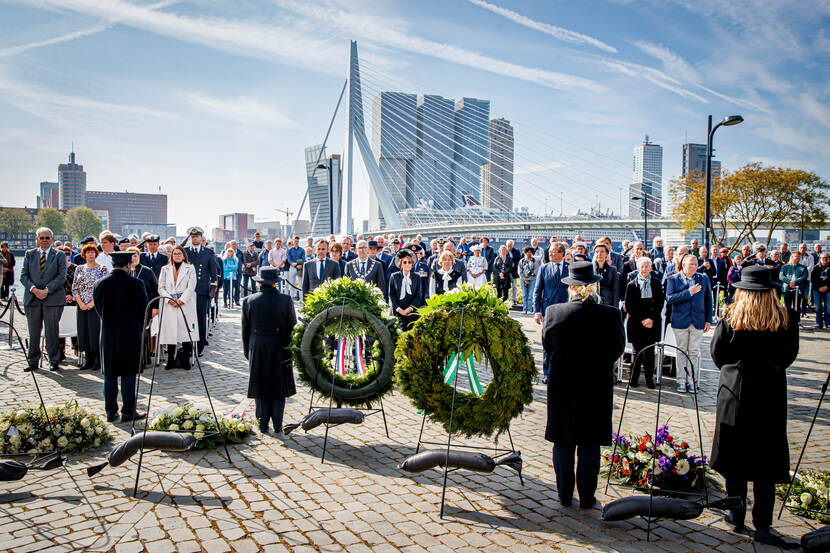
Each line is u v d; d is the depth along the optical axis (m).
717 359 4.12
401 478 4.95
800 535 4.03
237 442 5.82
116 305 6.38
